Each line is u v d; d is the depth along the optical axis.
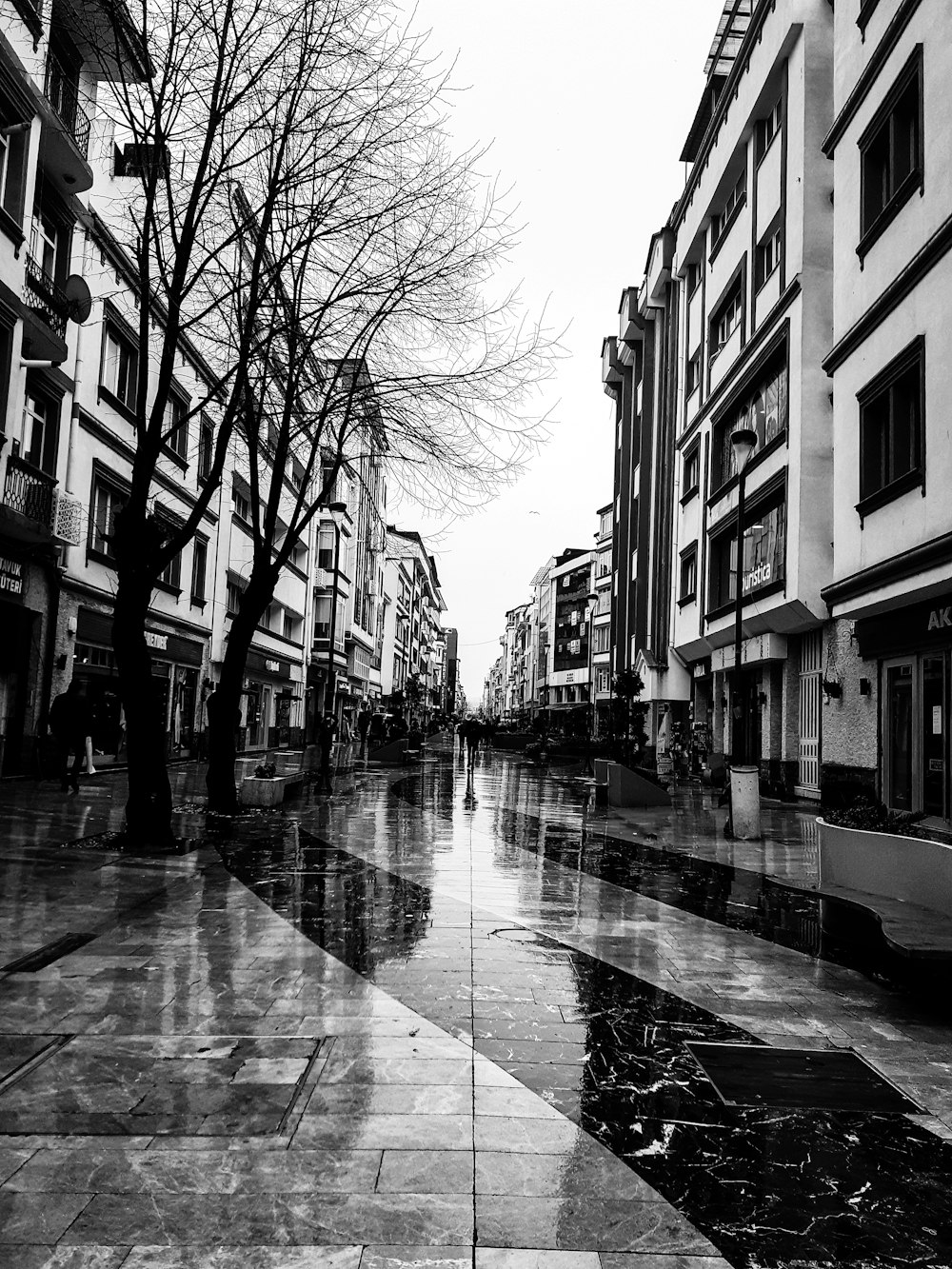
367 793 20.22
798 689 21.14
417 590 112.50
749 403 23.58
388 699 64.25
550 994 5.38
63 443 18.30
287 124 11.06
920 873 6.33
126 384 22.14
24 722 17.25
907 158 13.55
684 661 32.75
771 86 21.53
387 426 13.34
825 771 17.69
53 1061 4.08
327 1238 2.76
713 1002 5.40
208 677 29.80
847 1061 4.50
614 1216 2.96
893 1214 3.06
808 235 19.11
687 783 27.56
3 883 7.93
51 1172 3.11
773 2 21.05
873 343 14.23
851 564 15.20
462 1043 4.49
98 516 20.78
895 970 6.21
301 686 47.25
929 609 12.70
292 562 43.59
